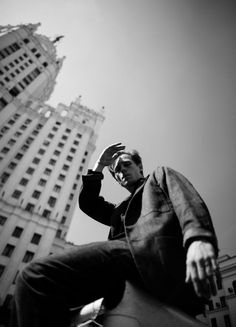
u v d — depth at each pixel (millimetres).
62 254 1001
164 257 951
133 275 1021
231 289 23891
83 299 970
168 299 922
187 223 853
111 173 1914
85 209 1738
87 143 43188
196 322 917
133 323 873
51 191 32156
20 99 43500
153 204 1141
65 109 51250
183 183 1083
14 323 814
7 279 21938
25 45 49875
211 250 746
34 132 42688
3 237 24969
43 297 844
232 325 21875
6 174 33281
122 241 1134
